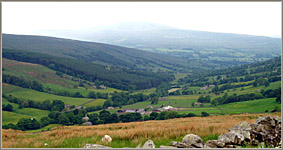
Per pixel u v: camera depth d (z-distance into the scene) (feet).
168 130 65.46
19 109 380.78
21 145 56.34
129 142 55.42
